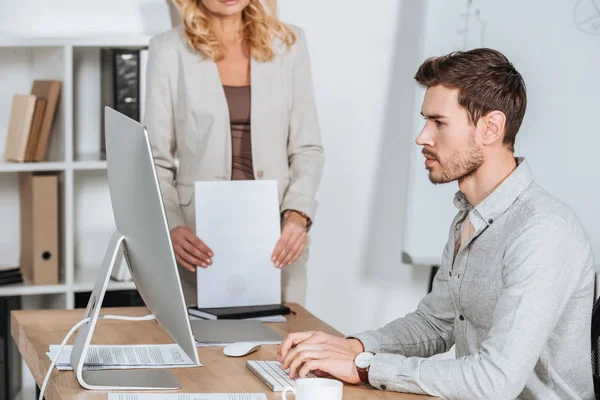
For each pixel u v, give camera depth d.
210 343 2.30
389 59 4.26
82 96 3.97
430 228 3.96
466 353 2.09
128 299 3.76
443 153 1.97
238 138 3.05
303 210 2.97
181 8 2.96
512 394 1.81
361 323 4.41
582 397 1.99
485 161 1.97
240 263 2.64
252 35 3.03
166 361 2.13
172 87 3.02
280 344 2.30
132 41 3.69
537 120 3.92
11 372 3.65
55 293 3.82
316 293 4.35
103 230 4.09
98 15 3.97
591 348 2.14
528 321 1.81
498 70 1.94
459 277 2.05
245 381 1.98
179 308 1.83
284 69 3.07
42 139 3.69
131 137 1.82
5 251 4.00
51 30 3.92
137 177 1.80
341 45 4.21
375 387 1.94
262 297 2.66
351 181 4.30
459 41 3.87
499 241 1.97
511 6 3.86
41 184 3.67
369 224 4.35
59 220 3.79
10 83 3.92
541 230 1.87
